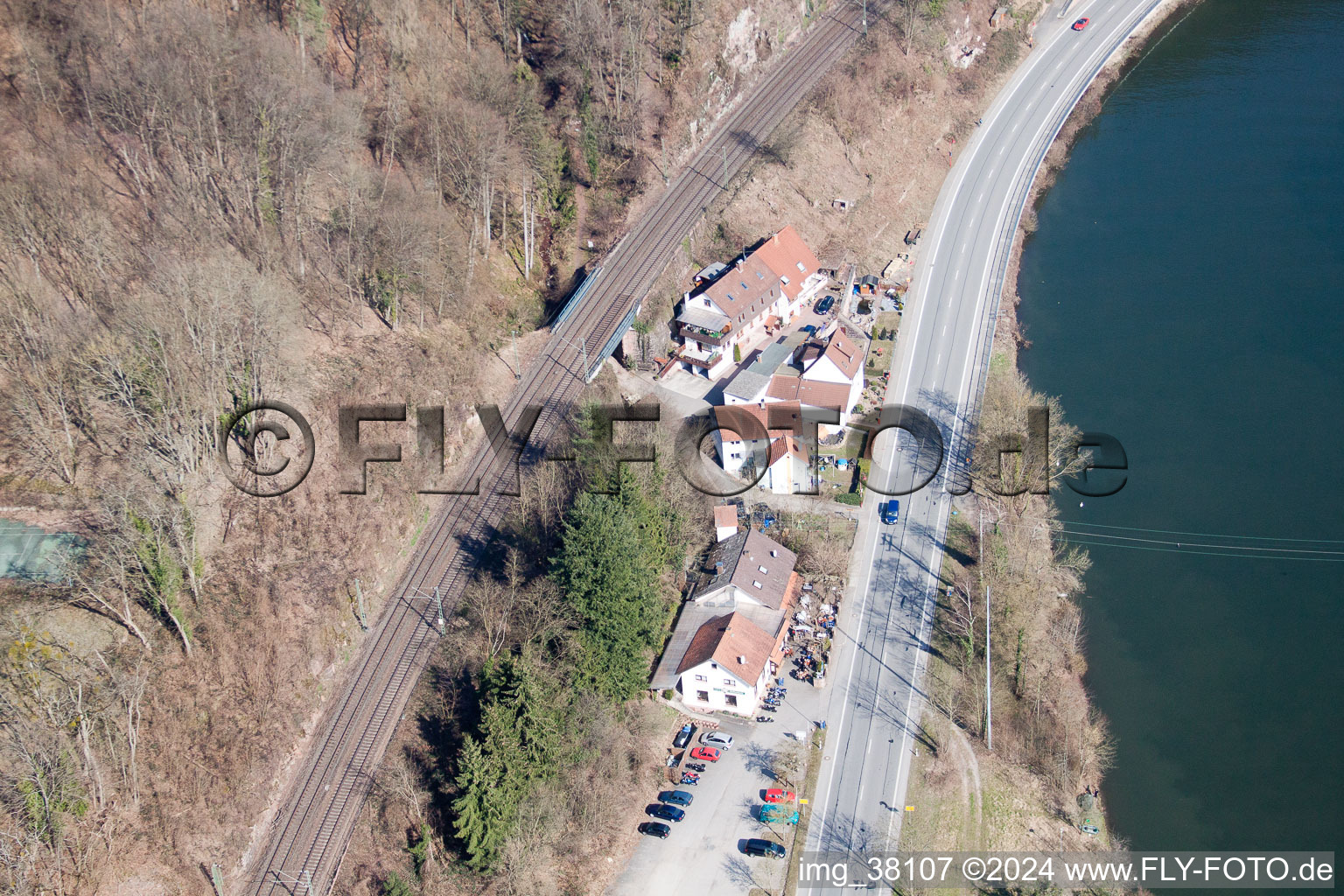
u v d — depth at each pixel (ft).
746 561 383.65
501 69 500.33
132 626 306.96
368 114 477.36
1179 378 484.33
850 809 329.93
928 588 395.34
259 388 366.22
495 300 468.34
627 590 334.24
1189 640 383.04
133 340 340.39
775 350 481.87
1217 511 425.69
